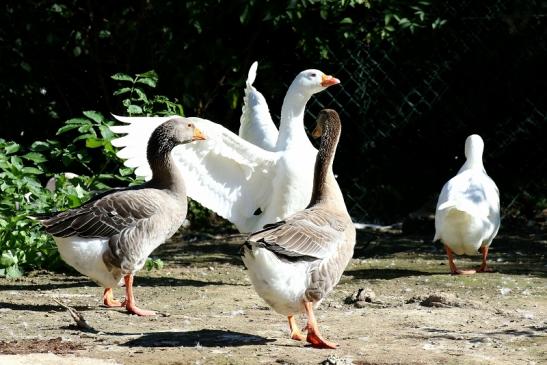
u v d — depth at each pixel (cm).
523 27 1823
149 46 1817
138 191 963
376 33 1775
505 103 1856
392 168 1862
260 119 1299
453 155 1872
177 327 870
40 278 1192
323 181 820
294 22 1756
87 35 1823
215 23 1784
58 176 1314
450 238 1199
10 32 1788
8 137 1808
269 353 757
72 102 1858
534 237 1605
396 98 1852
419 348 778
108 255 934
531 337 820
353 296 1012
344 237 787
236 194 1152
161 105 1733
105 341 801
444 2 1809
